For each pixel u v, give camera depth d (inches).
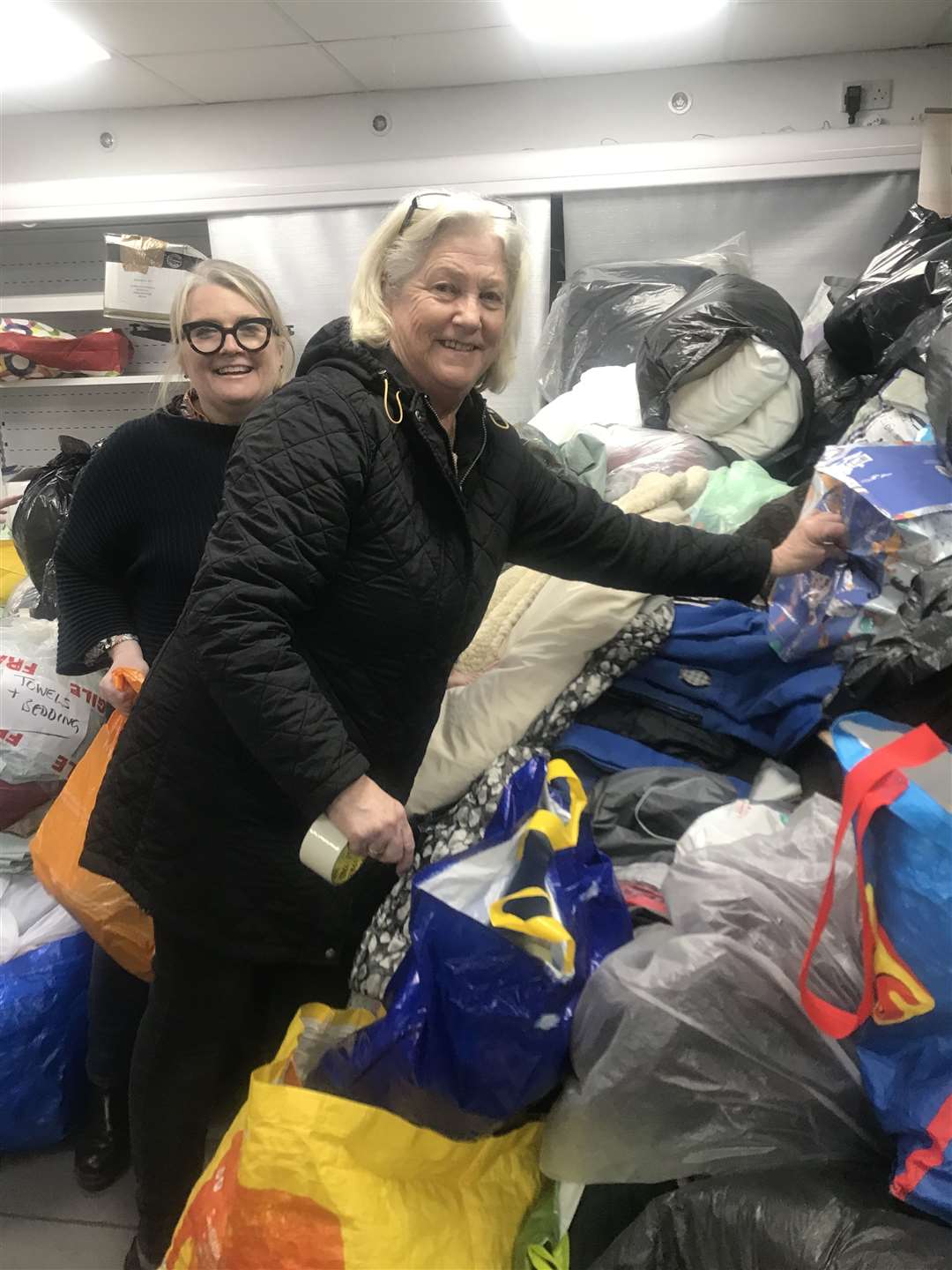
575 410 94.7
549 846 45.0
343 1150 39.4
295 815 42.6
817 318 99.9
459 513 40.5
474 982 41.9
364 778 35.8
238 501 36.3
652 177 113.5
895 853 34.0
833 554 52.1
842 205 112.7
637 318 103.7
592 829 56.5
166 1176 50.3
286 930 45.1
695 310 84.6
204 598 35.6
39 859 59.6
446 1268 39.9
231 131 125.7
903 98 109.8
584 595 60.9
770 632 57.3
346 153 123.5
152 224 133.2
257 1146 39.3
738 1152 40.6
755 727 61.7
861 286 77.6
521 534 49.7
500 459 46.1
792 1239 34.0
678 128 115.6
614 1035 40.4
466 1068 42.1
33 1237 58.0
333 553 37.2
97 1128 62.2
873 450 50.9
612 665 62.4
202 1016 47.4
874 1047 37.6
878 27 101.9
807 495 62.2
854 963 40.6
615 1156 41.5
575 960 43.6
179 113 126.3
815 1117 40.2
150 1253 52.4
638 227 117.3
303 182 122.0
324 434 36.9
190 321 53.0
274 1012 64.0
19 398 142.8
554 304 111.5
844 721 39.7
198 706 41.3
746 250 113.1
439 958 42.7
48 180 131.1
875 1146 39.9
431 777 59.1
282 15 96.6
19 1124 61.4
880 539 49.2
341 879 37.3
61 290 139.3
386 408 38.9
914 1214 34.9
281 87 118.6
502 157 115.9
